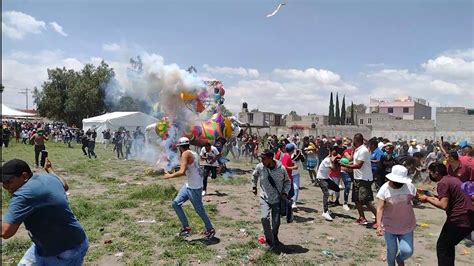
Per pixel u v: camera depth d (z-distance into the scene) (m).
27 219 3.67
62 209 3.78
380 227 5.38
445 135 51.12
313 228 8.75
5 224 3.47
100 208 9.73
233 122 17.89
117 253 6.66
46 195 3.67
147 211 9.71
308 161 15.34
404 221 5.36
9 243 6.84
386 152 11.19
